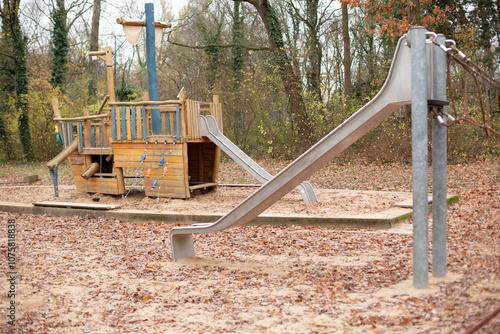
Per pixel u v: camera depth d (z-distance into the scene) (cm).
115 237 796
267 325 368
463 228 579
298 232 768
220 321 387
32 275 549
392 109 487
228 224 570
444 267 454
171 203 1068
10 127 2794
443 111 457
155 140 1117
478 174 1289
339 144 503
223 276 532
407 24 1694
